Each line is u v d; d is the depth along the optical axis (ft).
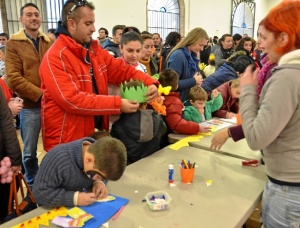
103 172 3.39
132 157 5.57
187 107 7.62
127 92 5.42
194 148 5.89
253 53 14.12
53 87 4.78
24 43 7.52
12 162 5.04
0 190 5.02
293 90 2.89
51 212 3.58
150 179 4.49
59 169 3.68
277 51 3.20
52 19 21.31
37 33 7.89
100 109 4.95
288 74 2.91
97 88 5.58
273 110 2.93
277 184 3.29
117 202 3.80
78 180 3.84
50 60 4.81
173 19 30.60
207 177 4.56
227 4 36.42
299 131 3.04
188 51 8.73
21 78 7.34
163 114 6.29
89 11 4.96
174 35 13.60
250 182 4.39
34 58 7.62
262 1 44.29
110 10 23.22
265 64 4.03
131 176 4.59
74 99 4.78
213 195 4.00
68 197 3.64
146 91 5.47
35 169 8.26
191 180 4.39
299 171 3.12
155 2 28.60
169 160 5.25
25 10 7.55
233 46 18.04
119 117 5.61
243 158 5.35
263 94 3.23
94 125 5.60
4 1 18.95
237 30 39.52
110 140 3.52
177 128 6.59
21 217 3.51
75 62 5.03
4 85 6.56
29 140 7.93
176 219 3.45
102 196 3.91
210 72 15.40
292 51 3.03
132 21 25.29
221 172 4.75
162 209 3.64
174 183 4.36
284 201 3.23
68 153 3.79
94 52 5.59
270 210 3.42
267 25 3.19
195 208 3.68
